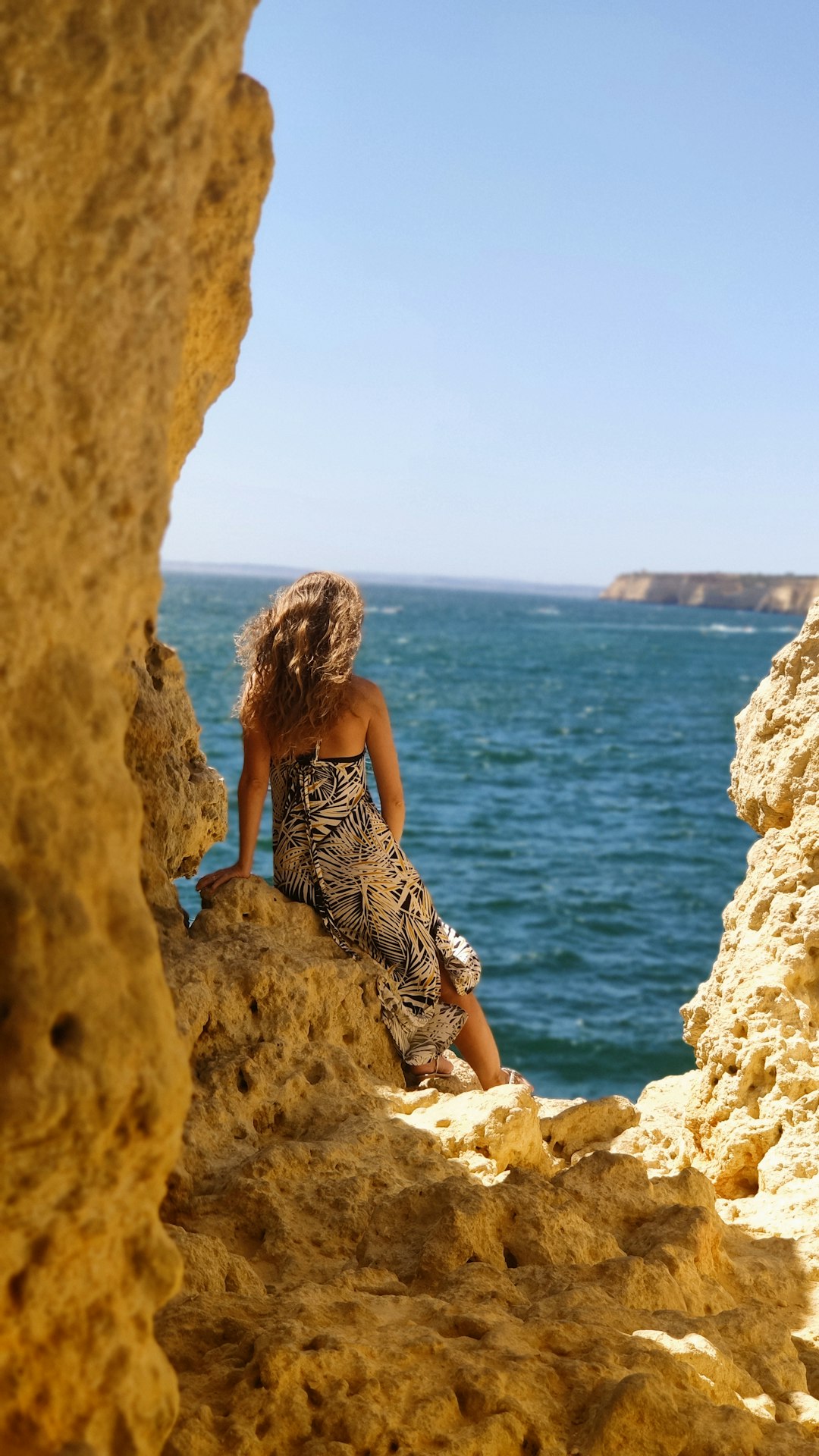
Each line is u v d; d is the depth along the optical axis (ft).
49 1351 5.24
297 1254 9.41
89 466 5.38
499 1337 7.90
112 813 5.42
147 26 5.41
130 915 5.40
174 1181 10.00
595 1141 13.92
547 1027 42.27
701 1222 9.89
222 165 6.84
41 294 5.21
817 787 12.85
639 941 54.80
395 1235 9.62
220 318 7.27
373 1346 7.64
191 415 7.47
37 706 5.21
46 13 5.24
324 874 13.55
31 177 5.18
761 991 12.60
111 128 5.35
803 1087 12.19
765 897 13.16
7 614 5.11
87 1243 5.29
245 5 5.85
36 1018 4.91
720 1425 7.30
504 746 130.11
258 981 11.97
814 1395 8.83
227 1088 11.23
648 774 114.52
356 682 13.69
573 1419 7.39
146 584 5.65
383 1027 13.47
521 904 60.90
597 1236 9.73
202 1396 7.24
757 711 13.94
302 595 13.50
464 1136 11.32
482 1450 6.94
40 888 5.10
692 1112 13.29
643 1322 8.48
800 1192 11.56
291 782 13.65
